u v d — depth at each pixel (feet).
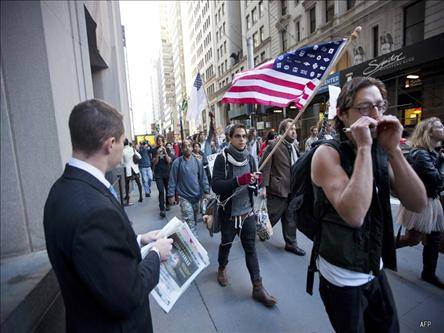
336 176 4.17
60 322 5.54
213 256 12.34
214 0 139.54
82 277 2.97
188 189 14.01
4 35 5.50
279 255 12.07
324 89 47.85
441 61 31.24
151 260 4.05
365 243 4.38
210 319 8.15
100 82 26.78
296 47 67.62
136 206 22.74
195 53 190.39
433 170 8.55
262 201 10.89
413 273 9.87
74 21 9.31
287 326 7.73
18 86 5.68
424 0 37.52
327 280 4.75
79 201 3.18
